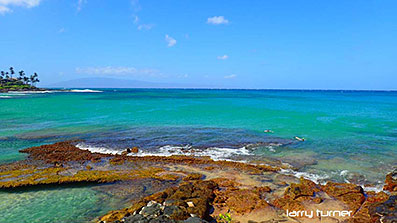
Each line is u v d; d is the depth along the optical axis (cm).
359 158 1655
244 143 2045
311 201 1046
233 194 1105
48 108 4603
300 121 3203
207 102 6862
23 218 920
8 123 2883
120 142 2053
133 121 3114
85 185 1204
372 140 2147
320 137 2261
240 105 5788
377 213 897
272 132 2466
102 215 948
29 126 2698
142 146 1942
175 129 2603
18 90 14238
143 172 1360
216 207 1004
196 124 2925
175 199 996
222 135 2333
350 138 2223
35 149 1792
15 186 1158
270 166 1495
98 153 1728
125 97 9244
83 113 3884
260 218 930
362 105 6016
